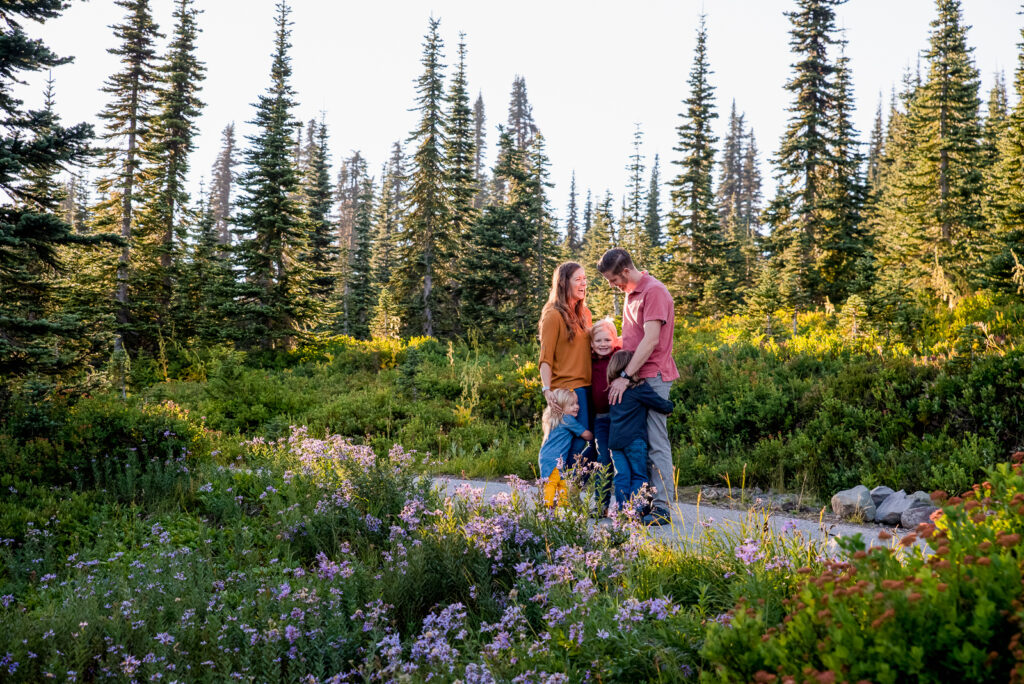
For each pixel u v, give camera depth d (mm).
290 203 27672
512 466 8758
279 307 26531
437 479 8203
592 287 35938
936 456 6332
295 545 5223
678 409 9062
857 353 10109
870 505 5676
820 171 34438
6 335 9844
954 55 29438
